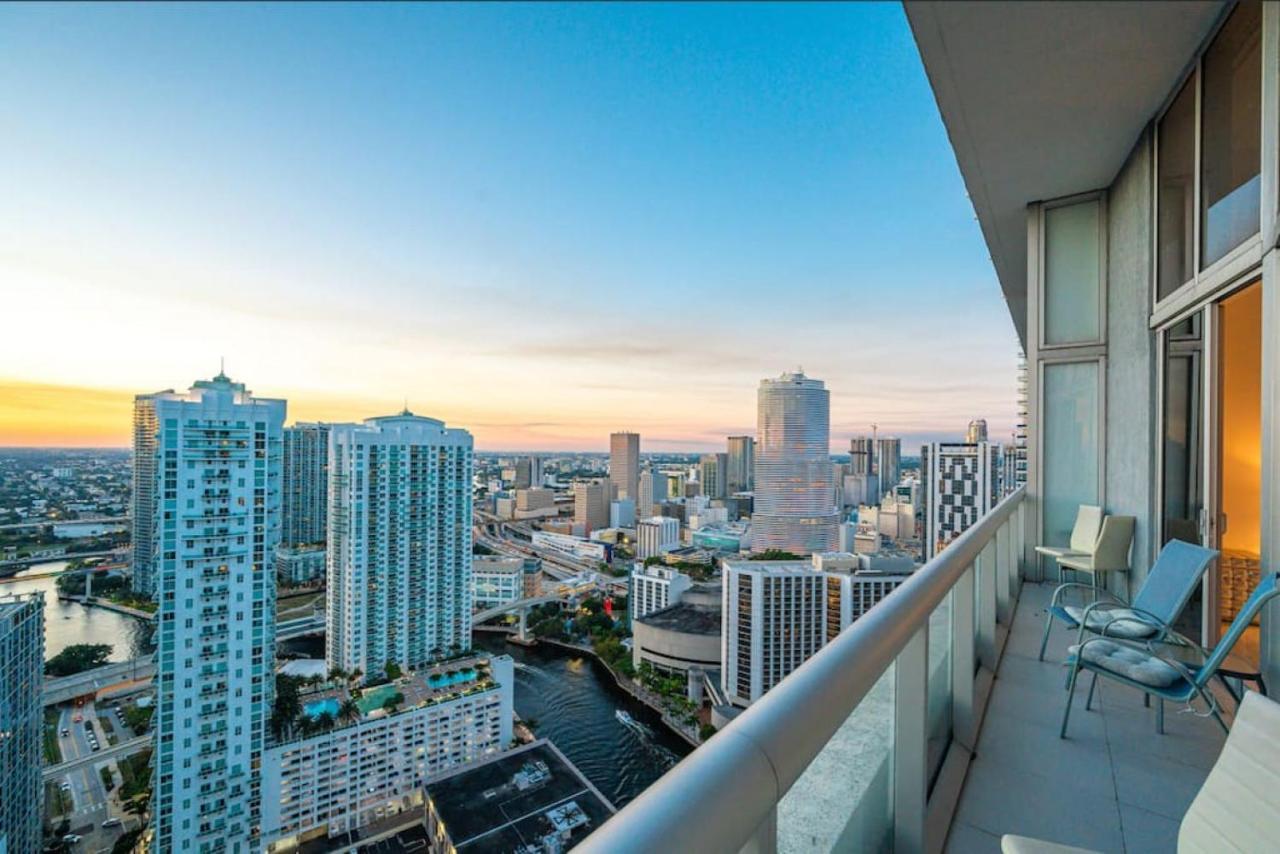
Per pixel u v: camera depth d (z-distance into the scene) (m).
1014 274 6.39
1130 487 3.95
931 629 1.83
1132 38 2.69
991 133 3.61
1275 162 2.11
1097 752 2.15
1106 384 4.34
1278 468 2.06
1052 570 4.66
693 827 0.39
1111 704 2.55
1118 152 3.86
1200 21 2.58
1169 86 3.11
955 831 1.70
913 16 2.54
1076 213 4.57
